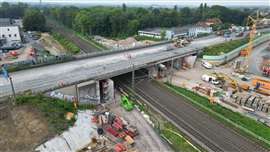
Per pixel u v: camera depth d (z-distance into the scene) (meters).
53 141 34.94
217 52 95.50
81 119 42.50
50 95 44.62
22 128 36.31
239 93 63.38
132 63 65.81
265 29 167.75
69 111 43.28
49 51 103.06
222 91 65.06
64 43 123.38
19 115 38.47
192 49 91.62
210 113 51.78
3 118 37.81
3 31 107.69
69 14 193.38
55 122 38.59
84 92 51.28
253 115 51.84
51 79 50.59
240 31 152.12
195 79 75.12
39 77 51.81
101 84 56.00
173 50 88.25
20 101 40.50
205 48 96.62
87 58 69.50
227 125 47.19
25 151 32.47
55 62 62.50
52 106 41.94
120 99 57.28
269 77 78.06
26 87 45.94
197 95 61.88
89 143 38.03
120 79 70.06
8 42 106.56
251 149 40.06
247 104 55.84
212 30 158.00
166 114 51.00
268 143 41.41
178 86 68.31
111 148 37.81
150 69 72.94
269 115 51.97
